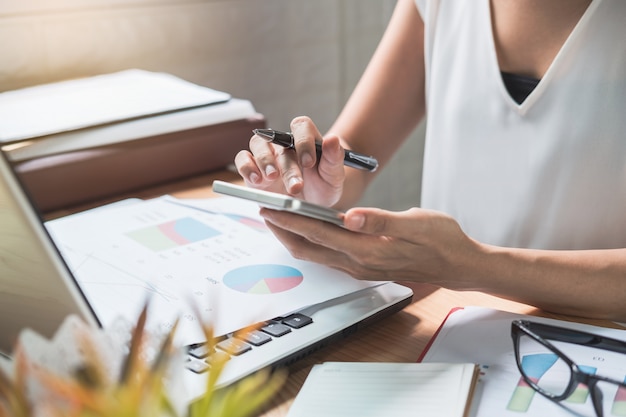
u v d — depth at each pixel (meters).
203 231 0.80
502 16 0.92
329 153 0.77
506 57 0.92
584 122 0.85
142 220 0.84
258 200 0.56
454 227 0.64
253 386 0.39
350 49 1.73
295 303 0.64
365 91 1.07
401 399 0.51
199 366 0.54
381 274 0.66
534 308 0.69
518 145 0.91
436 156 1.02
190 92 1.14
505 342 0.60
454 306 0.69
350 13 1.70
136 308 0.63
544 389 0.53
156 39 1.40
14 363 0.40
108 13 1.33
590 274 0.67
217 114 1.07
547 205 0.89
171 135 1.03
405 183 2.01
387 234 0.60
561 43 0.87
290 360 0.58
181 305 0.63
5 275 0.49
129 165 1.00
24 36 1.25
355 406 0.51
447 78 0.99
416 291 0.73
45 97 1.11
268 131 0.76
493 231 0.95
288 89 1.64
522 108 0.89
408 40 1.06
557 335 0.58
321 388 0.54
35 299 0.48
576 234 0.88
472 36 0.95
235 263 0.72
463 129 0.96
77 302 0.47
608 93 0.83
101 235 0.80
